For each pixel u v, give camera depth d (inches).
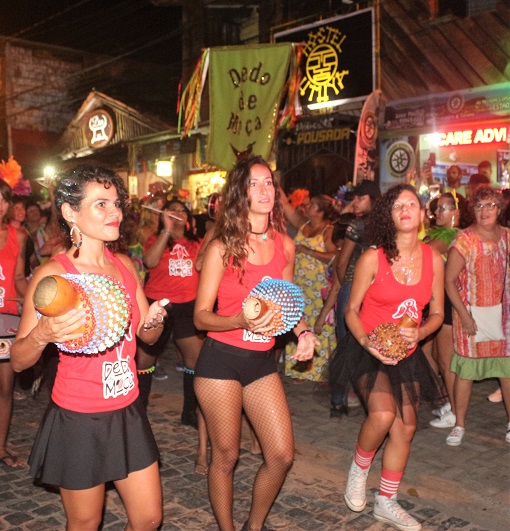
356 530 148.9
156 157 688.4
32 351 93.7
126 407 105.1
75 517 103.3
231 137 419.2
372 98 396.2
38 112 968.9
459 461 188.1
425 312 215.8
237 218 128.7
